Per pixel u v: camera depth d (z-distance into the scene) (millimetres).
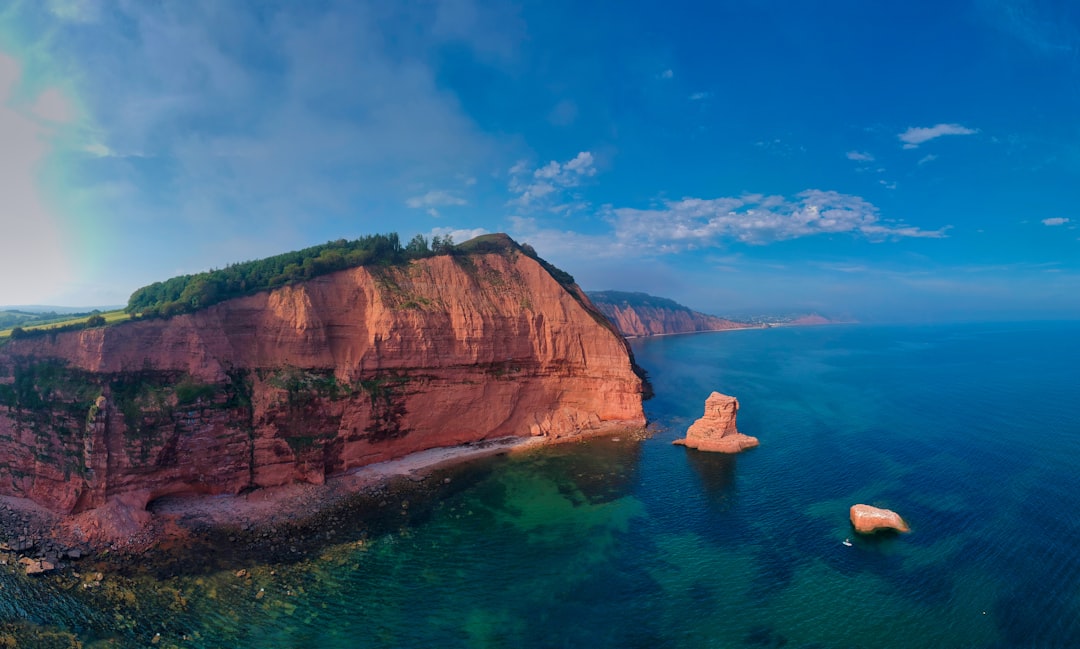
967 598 38438
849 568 42812
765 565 43531
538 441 76938
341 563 43688
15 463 51031
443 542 47406
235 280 65688
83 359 52125
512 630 35656
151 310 56562
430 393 71875
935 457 68500
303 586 40312
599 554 45469
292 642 34094
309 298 67000
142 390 52094
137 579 40312
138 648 32875
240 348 61719
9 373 53906
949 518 50781
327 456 60438
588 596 39531
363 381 66625
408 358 70938
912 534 48000
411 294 75375
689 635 35156
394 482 60750
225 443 54000
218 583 40281
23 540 43750
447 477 62906
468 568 43219
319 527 49688
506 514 53219
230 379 58062
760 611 37594
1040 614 36406
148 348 54281
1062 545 45156
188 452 52062
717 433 74438
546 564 43844
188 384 54500
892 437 78312
